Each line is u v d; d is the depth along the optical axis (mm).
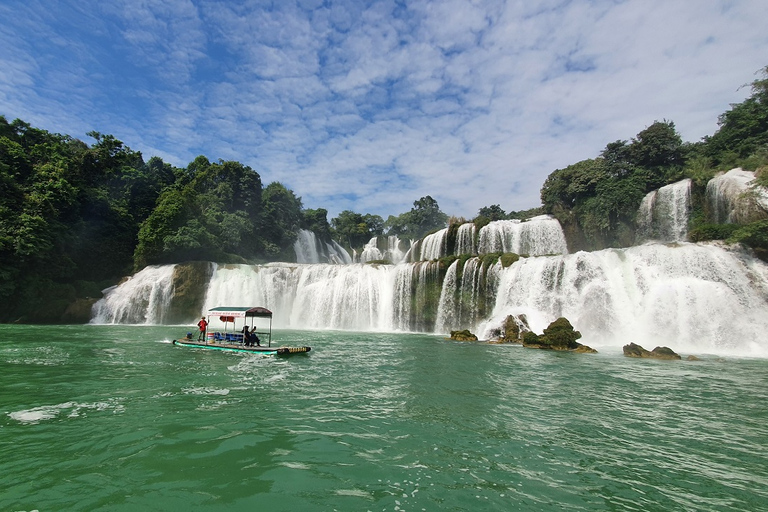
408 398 11852
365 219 99250
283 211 70125
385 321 39719
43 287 40250
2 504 5461
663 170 42781
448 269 36750
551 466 7191
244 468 6805
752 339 23906
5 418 9258
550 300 30562
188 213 49938
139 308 41562
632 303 27781
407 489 6219
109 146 55000
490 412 10484
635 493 6215
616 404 11414
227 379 14164
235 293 42969
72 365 16344
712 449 8078
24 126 53094
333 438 8375
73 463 6859
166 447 7645
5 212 38969
